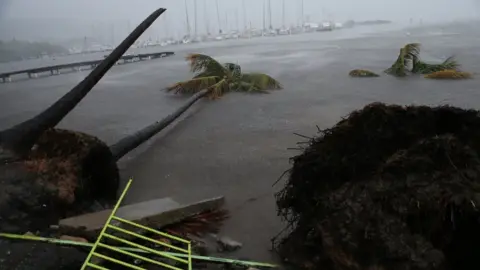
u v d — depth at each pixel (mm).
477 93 12555
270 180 6785
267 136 9188
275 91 14375
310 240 3959
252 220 5434
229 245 4738
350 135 4523
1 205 4777
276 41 50281
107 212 5055
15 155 5453
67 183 5383
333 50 30953
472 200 3467
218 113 11438
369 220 3504
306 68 20391
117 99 14289
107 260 4199
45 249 4254
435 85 14148
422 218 3559
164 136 9375
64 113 6215
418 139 4371
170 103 13367
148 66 25688
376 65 20266
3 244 4270
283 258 4387
